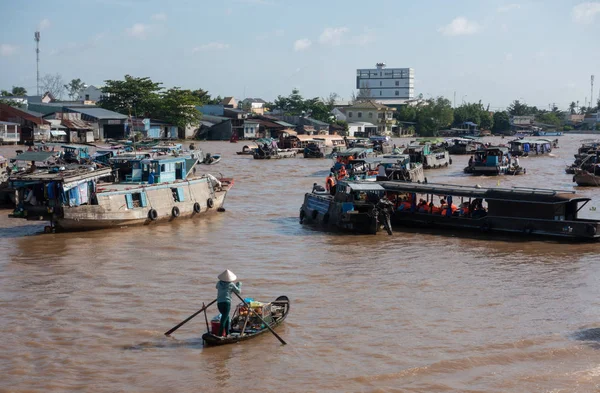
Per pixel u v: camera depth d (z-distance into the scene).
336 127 146.00
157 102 117.69
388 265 28.12
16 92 181.12
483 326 20.59
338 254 30.09
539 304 22.83
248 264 28.11
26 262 28.16
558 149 117.88
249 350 18.66
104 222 34.28
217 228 36.00
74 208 33.03
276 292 23.98
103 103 120.69
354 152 66.88
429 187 36.78
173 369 17.52
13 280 25.42
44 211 32.81
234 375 17.17
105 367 17.62
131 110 116.56
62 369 17.48
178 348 18.83
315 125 142.12
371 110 167.00
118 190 35.06
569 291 24.44
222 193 41.75
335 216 35.50
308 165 76.75
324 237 33.88
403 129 177.38
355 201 35.25
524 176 66.75
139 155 42.03
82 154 56.78
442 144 100.31
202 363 17.84
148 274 26.34
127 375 17.17
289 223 37.84
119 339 19.48
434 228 36.22
